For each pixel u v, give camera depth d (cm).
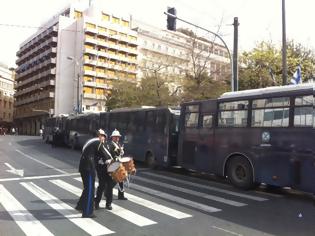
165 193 1159
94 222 793
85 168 845
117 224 779
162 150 1778
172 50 8725
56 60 8912
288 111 1155
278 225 794
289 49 3772
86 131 2912
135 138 2033
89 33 8700
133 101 4650
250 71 3750
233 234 718
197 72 3572
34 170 1700
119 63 9069
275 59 3647
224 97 1407
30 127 10575
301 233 733
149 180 1454
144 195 1116
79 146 3105
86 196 838
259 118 1249
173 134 1753
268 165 1198
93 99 8650
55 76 8906
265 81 3659
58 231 723
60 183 1317
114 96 5341
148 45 9250
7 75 12506
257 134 1245
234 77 2062
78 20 8881
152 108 1905
